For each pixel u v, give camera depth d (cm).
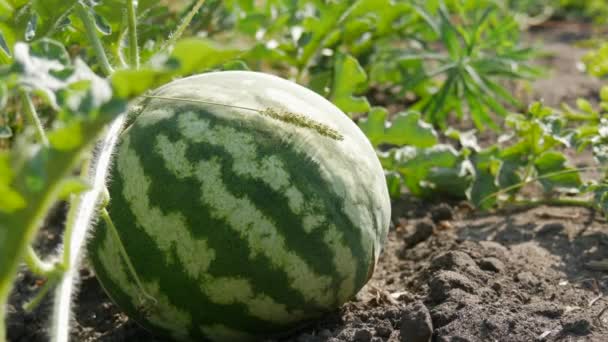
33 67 78
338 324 101
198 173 91
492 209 130
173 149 92
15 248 70
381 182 99
